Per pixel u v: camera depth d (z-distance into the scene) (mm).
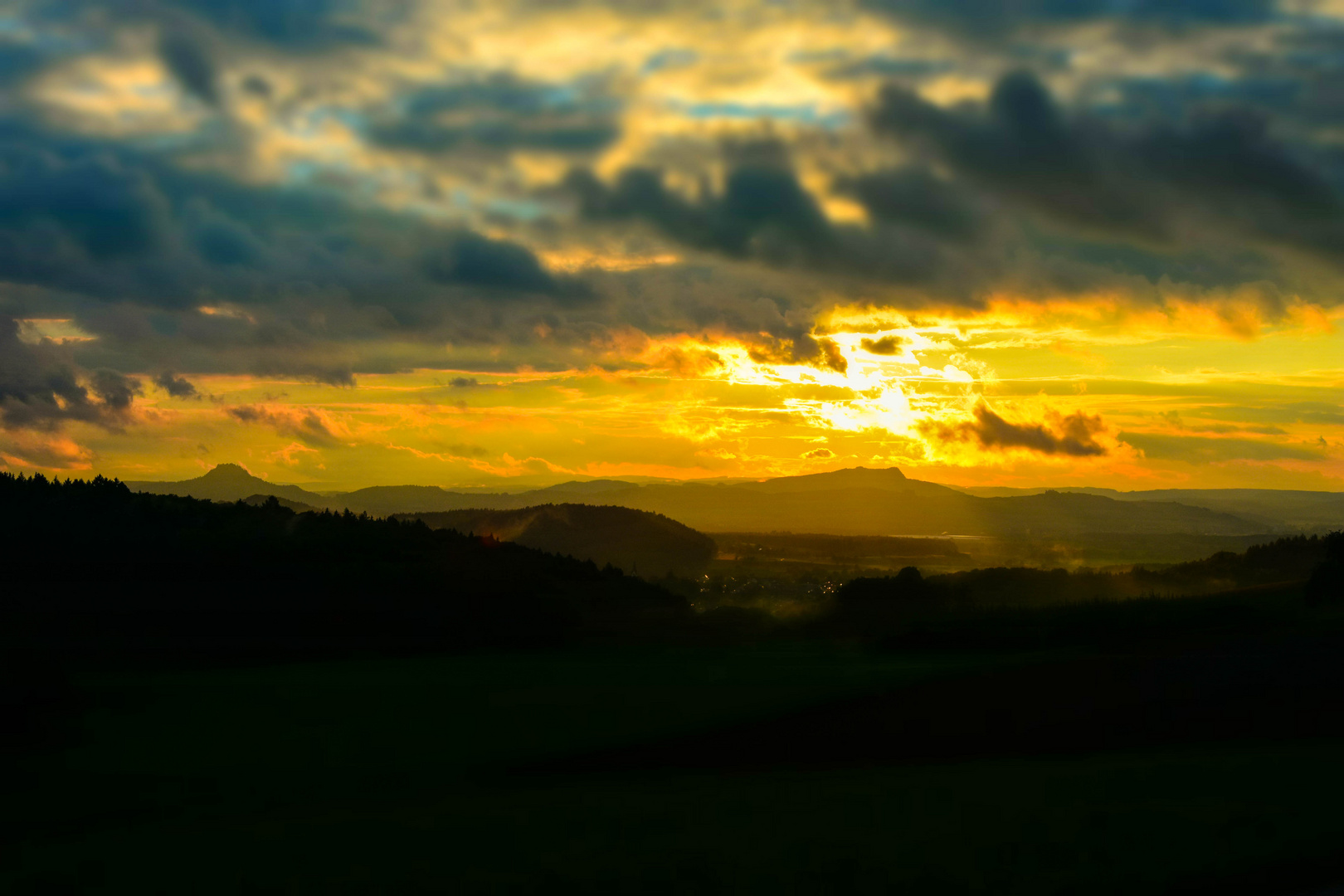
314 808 33312
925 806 22953
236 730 50156
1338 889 15836
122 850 23641
